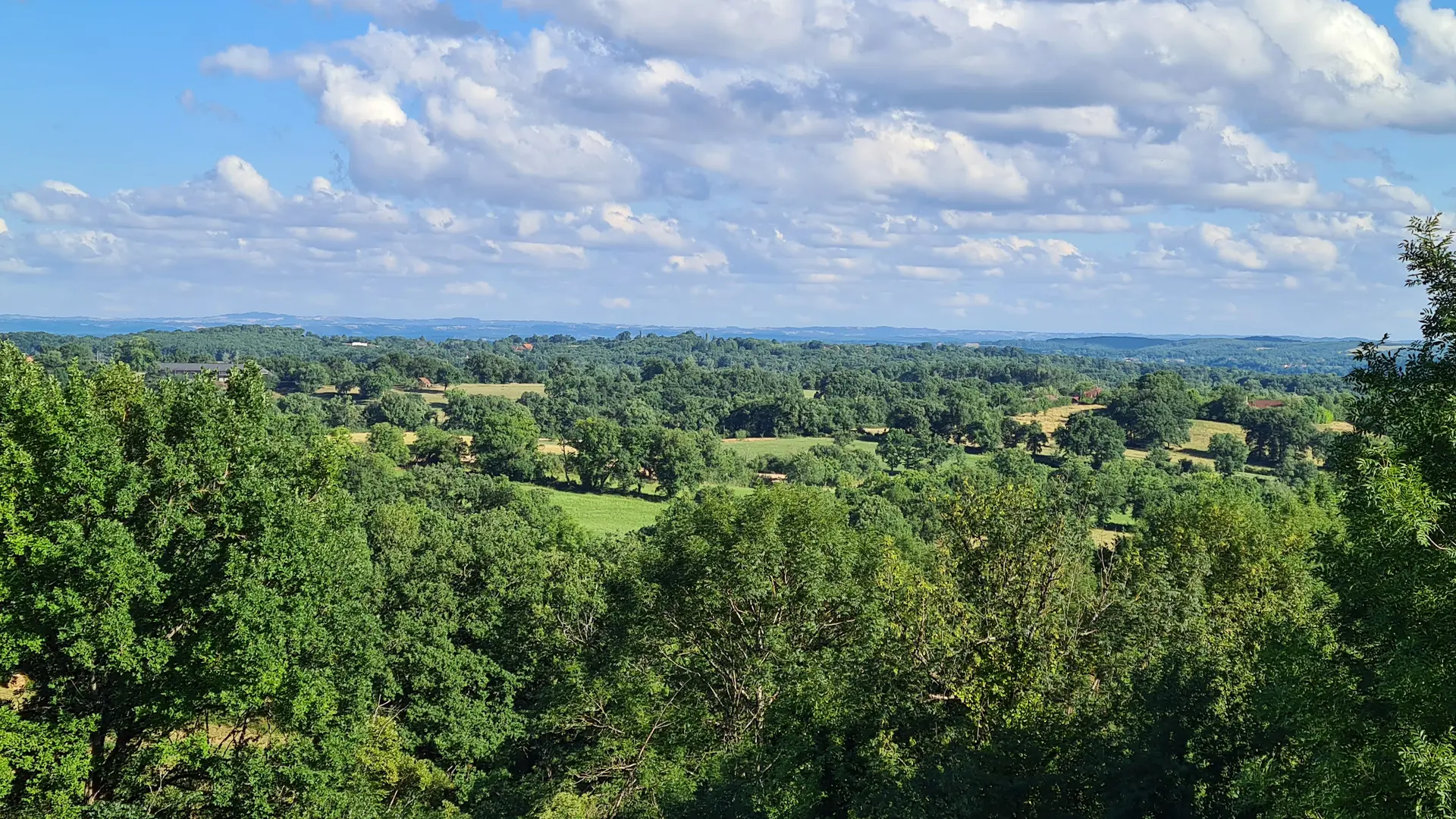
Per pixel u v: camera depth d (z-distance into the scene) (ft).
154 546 83.87
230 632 82.53
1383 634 58.39
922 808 74.43
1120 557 115.96
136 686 83.66
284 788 89.04
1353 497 60.70
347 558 98.37
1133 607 103.91
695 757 109.29
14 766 77.20
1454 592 52.85
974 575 108.06
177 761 85.46
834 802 83.15
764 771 86.22
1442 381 58.75
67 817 76.07
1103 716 83.92
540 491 412.16
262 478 88.99
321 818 88.94
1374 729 56.39
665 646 125.08
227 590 82.94
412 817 117.80
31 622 78.69
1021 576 104.22
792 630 116.88
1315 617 100.83
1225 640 101.65
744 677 115.44
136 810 81.97
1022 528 105.81
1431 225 61.31
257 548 85.56
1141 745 74.64
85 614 77.56
